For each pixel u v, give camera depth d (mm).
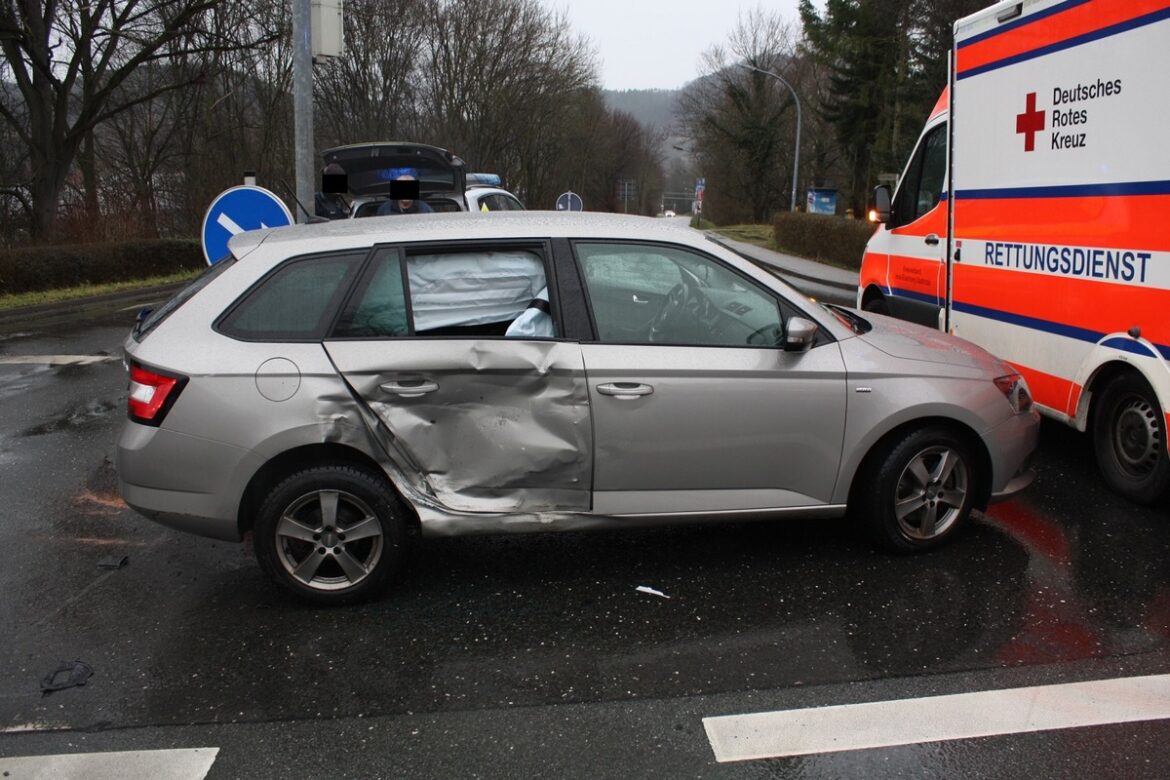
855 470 4094
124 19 19797
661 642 3537
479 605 3881
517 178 50219
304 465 3799
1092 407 5211
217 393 3631
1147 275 4527
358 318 3779
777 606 3818
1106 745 2830
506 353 3762
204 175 25516
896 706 3064
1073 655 3377
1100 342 4895
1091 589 3922
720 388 3883
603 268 3955
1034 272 5453
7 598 3988
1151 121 4449
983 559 4250
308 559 3814
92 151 24203
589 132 59219
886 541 4242
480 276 3883
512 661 3408
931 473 4238
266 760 2822
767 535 4598
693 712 3055
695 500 3988
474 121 42875
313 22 8867
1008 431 4223
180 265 18734
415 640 3582
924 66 31641
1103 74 4758
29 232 19875
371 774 2750
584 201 68438
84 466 5871
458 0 40531
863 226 20688
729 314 4031
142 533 4754
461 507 3840
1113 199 4734
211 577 4211
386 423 3729
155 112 25906
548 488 3891
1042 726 2932
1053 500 5012
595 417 3818
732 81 55156
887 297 7703
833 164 51500
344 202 11125
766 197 55625
